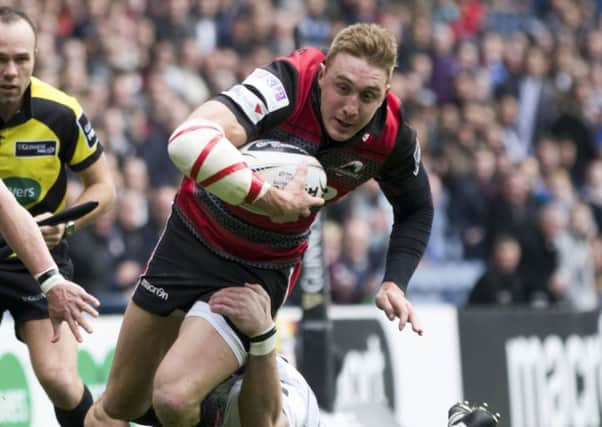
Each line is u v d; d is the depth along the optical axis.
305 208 16.80
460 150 47.34
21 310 21.11
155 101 41.41
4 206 17.23
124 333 18.80
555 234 44.69
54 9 43.22
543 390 33.88
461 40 55.09
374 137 18.03
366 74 17.05
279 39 48.22
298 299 29.56
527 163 48.00
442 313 32.50
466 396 32.47
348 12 51.62
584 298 45.84
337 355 28.09
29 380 26.00
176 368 17.53
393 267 19.62
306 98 17.50
